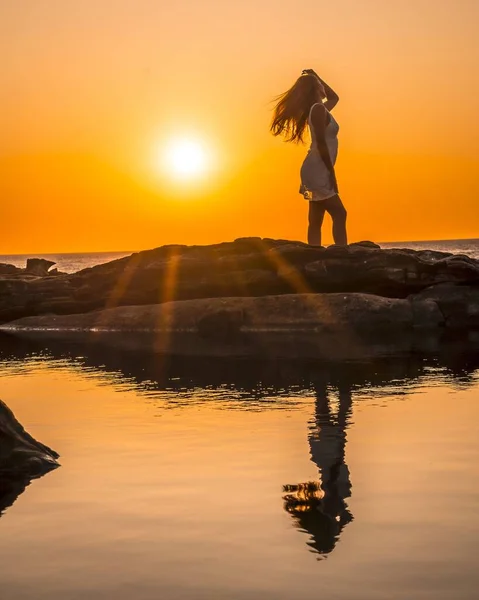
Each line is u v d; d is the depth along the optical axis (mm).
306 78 13766
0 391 7785
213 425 6008
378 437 5520
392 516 3844
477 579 3084
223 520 3840
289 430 5793
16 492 4391
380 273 14070
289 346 11180
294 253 14297
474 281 14195
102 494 4316
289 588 3037
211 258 14914
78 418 6383
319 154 13688
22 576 3201
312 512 3930
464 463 4770
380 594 2965
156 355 10500
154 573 3207
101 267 15766
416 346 10930
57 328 14672
